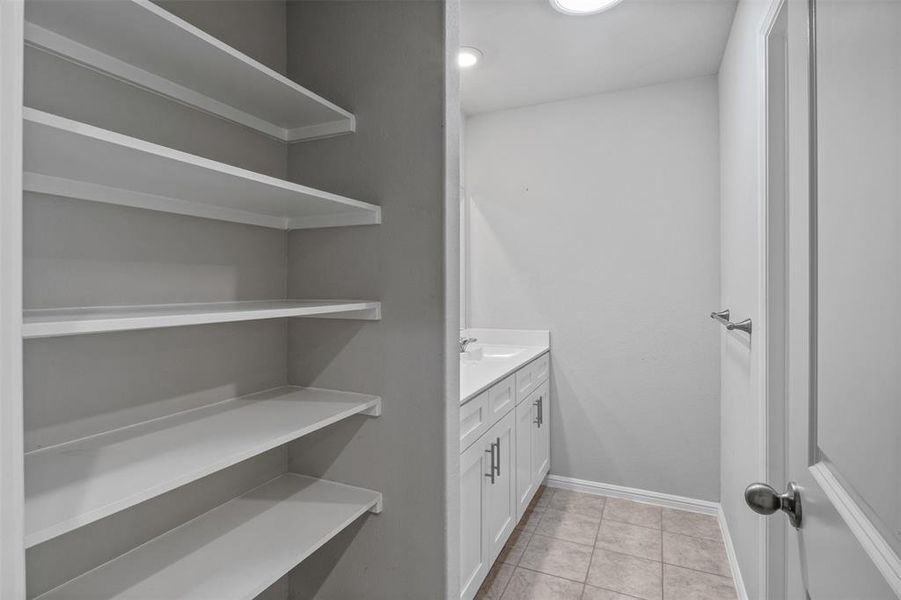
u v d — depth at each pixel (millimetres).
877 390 458
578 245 2811
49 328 588
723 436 2379
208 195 991
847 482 529
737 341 1896
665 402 2633
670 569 2041
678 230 2598
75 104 867
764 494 735
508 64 2387
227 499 1175
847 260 526
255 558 944
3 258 472
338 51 1276
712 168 2523
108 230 926
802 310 669
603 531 2355
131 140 658
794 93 696
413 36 1179
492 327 3014
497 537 1938
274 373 1320
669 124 2605
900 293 416
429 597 1160
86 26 779
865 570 479
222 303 1160
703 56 2322
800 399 681
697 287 2562
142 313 814
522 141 2934
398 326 1198
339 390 1279
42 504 650
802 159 665
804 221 658
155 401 1020
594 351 2779
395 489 1201
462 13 1944
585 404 2801
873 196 466
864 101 483
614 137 2723
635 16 1969
